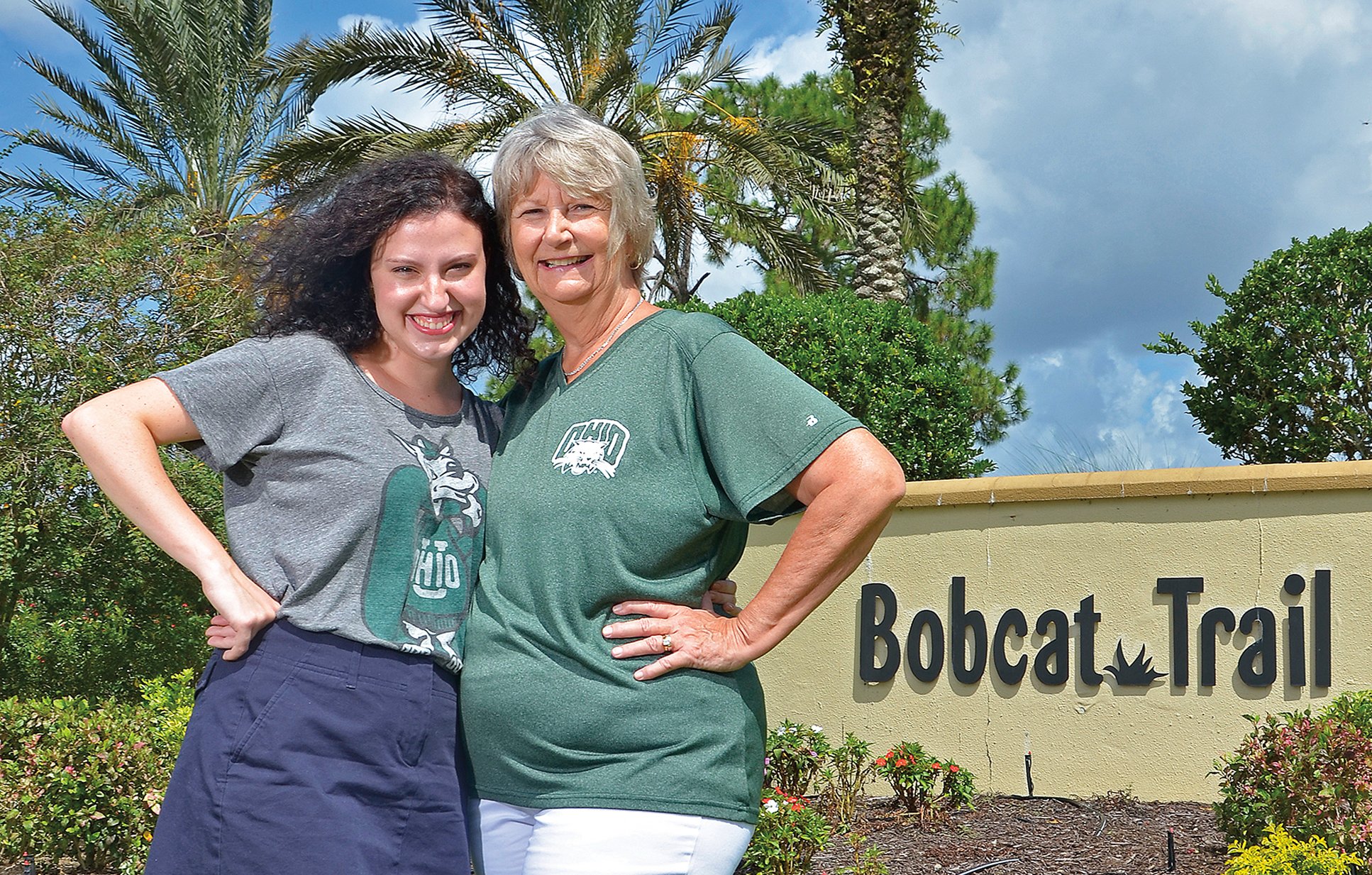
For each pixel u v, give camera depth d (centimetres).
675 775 194
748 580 643
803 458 192
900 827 515
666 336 209
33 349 597
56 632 675
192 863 192
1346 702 437
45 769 434
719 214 1681
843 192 1338
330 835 189
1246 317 792
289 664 196
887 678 600
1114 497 564
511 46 1305
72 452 588
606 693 195
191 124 1630
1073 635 565
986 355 1816
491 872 210
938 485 602
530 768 200
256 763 191
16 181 1411
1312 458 760
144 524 194
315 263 215
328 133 1187
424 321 212
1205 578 544
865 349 793
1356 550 520
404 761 199
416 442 212
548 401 220
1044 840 486
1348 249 759
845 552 194
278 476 204
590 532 199
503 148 218
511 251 222
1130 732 548
